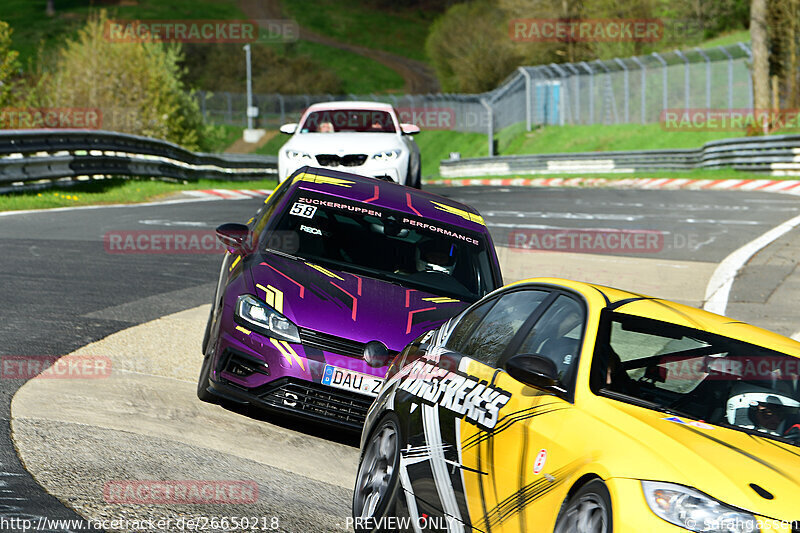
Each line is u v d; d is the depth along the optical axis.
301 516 14.47
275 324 18.48
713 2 175.75
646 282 37.12
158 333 25.59
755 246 45.84
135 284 32.06
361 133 44.88
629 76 148.50
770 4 108.12
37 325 24.95
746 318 31.45
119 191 65.25
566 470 10.61
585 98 161.62
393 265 20.92
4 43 82.12
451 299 20.11
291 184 23.47
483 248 22.20
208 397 19.91
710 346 13.02
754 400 12.14
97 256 37.00
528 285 14.51
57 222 46.16
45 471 14.93
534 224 53.88
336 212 22.20
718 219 56.34
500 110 194.38
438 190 82.50
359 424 18.08
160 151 81.06
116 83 101.06
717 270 39.91
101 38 102.50
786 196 71.75
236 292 19.41
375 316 18.69
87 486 14.49
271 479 16.08
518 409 12.02
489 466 11.84
